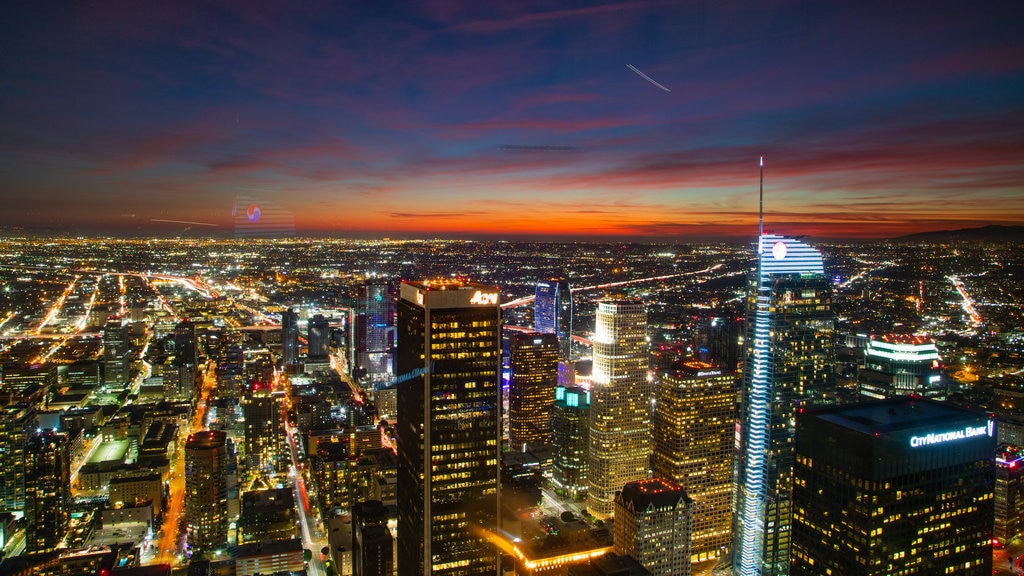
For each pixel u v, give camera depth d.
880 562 123.75
